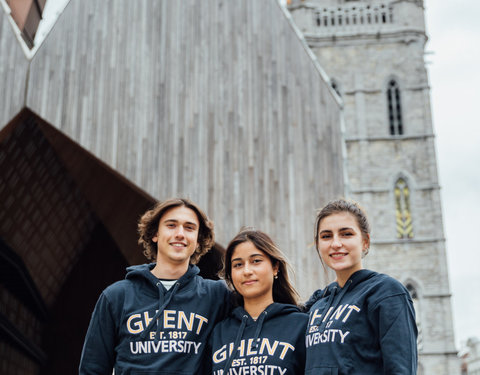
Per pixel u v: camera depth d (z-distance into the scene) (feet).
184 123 42.75
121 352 12.23
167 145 41.63
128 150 40.14
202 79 44.39
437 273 113.60
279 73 48.73
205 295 13.14
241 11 47.91
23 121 36.78
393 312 10.91
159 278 13.23
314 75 51.01
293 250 44.86
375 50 129.70
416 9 131.75
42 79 37.60
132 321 12.39
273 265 13.53
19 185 40.24
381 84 127.44
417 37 129.08
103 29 41.04
